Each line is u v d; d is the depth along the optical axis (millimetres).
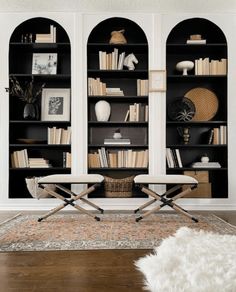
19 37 4508
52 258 2076
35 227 3033
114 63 4332
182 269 1580
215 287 1391
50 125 4543
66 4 4121
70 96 4473
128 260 2027
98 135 4609
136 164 4289
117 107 4609
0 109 4164
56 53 4504
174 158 4305
